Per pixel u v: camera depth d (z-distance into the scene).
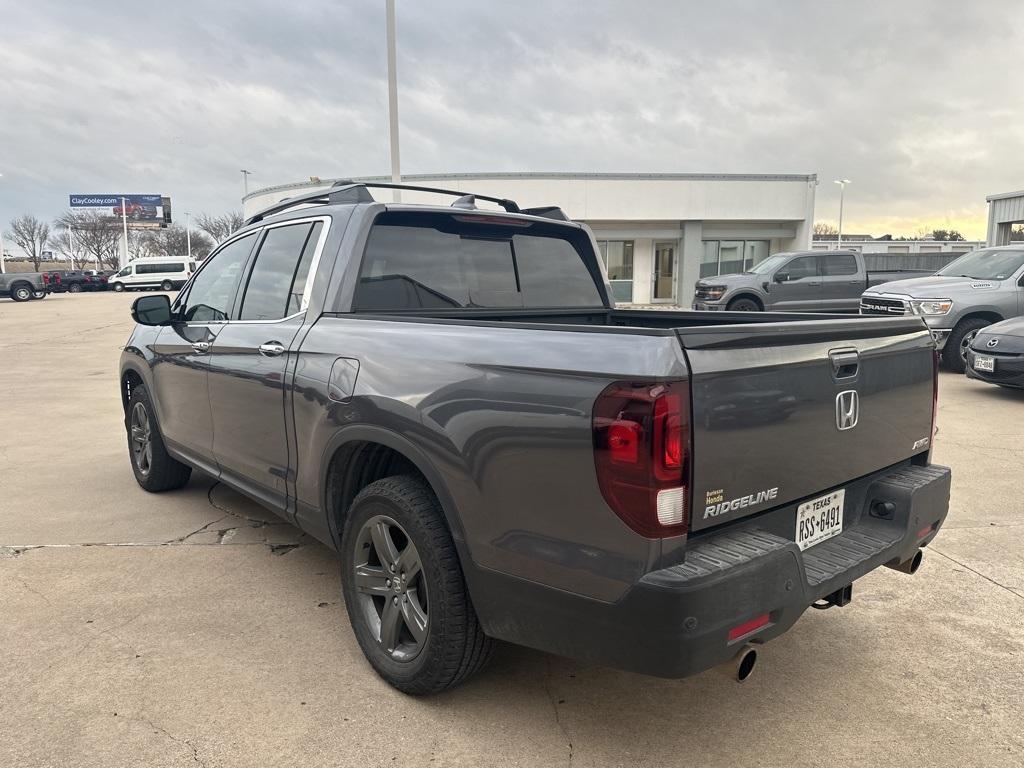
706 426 1.97
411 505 2.51
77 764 2.29
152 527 4.45
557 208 4.20
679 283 30.86
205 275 4.28
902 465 2.95
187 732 2.46
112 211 92.69
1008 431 7.09
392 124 13.48
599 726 2.53
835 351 2.42
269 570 3.82
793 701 2.70
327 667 2.88
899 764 2.35
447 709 2.62
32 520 4.57
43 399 9.32
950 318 10.71
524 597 2.19
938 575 3.82
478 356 2.33
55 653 2.96
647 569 1.92
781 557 2.08
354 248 3.16
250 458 3.54
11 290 36.41
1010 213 26.33
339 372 2.82
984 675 2.88
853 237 67.75
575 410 2.02
